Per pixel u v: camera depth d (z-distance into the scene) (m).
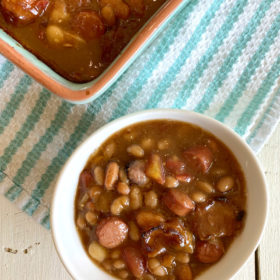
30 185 0.43
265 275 0.43
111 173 0.37
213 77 0.42
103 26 0.38
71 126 0.43
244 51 0.42
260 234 0.36
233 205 0.38
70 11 0.38
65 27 0.38
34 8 0.38
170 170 0.37
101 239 0.37
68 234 0.38
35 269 0.43
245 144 0.36
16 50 0.36
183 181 0.37
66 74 0.39
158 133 0.38
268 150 0.43
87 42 0.39
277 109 0.42
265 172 0.43
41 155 0.43
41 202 0.43
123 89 0.42
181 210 0.37
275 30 0.42
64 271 0.43
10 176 0.43
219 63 0.42
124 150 0.38
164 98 0.42
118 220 0.37
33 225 0.43
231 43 0.42
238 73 0.42
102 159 0.38
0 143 0.43
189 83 0.42
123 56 0.35
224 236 0.38
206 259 0.37
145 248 0.37
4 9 0.38
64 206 0.37
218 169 0.38
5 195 0.43
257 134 0.42
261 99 0.42
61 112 0.43
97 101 0.43
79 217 0.38
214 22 0.42
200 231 0.37
